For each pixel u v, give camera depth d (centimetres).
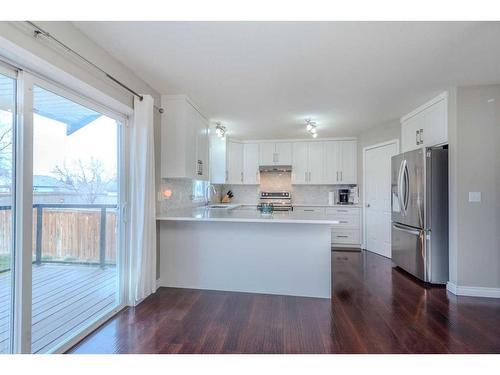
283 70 249
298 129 482
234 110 370
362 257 452
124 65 241
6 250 152
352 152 545
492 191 282
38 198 171
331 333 207
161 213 317
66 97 188
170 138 315
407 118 387
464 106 285
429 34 190
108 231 241
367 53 217
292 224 289
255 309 251
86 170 213
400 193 367
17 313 154
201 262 307
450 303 264
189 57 226
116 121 246
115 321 226
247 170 581
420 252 326
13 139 154
